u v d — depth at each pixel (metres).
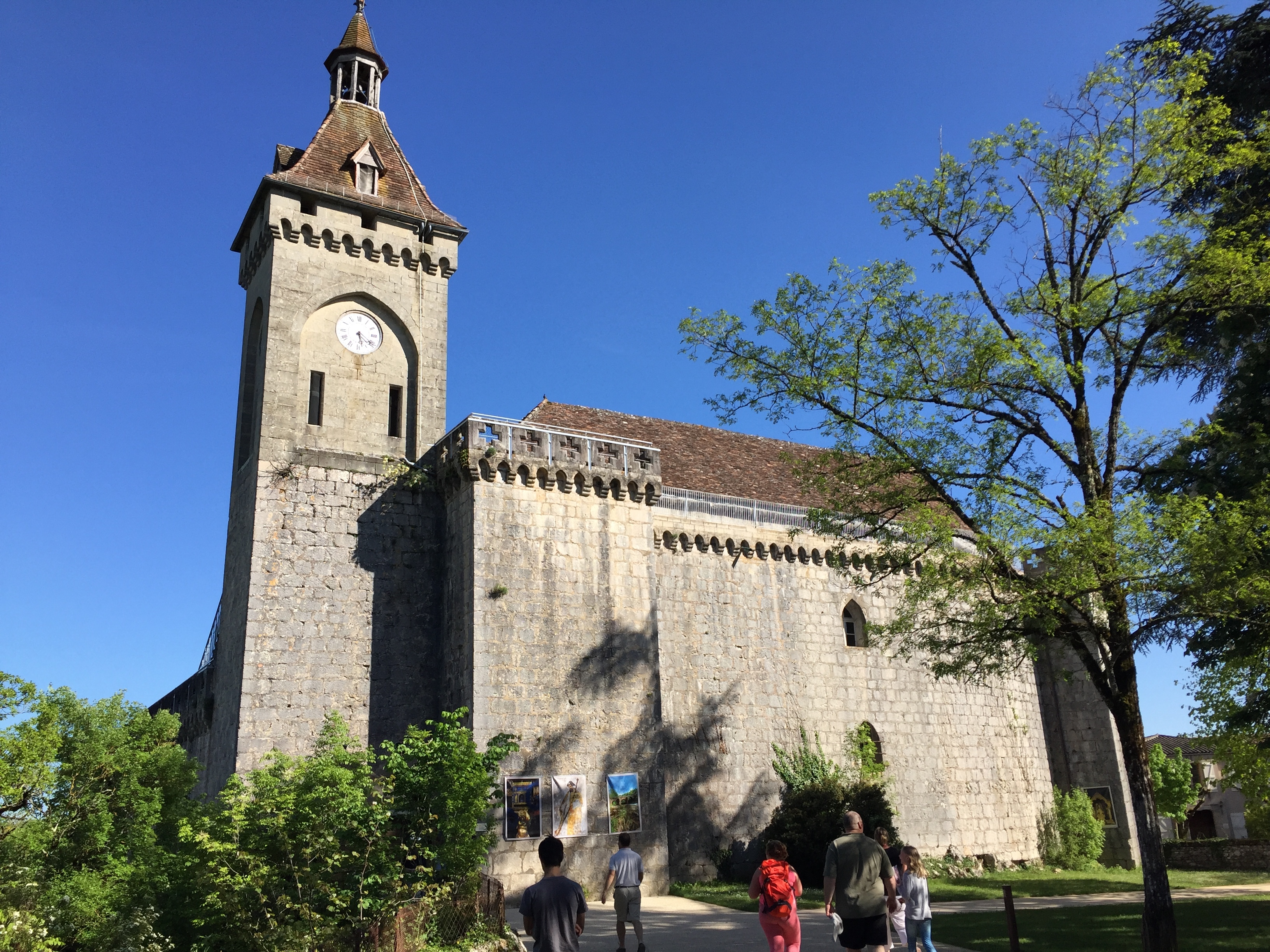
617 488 30.86
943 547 19.70
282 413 29.80
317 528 28.94
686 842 30.70
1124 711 17.91
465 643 27.73
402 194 34.44
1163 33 26.09
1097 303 19.78
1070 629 18.92
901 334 20.55
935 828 36.53
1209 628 22.55
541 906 10.25
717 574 34.09
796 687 34.62
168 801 20.19
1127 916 21.59
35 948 14.07
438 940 17.44
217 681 31.16
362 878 16.34
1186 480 22.20
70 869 17.44
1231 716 23.77
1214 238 19.03
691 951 17.78
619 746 28.44
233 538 31.39
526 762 26.89
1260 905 22.92
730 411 21.75
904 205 21.03
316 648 27.84
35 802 18.06
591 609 29.30
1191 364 23.30
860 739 35.25
